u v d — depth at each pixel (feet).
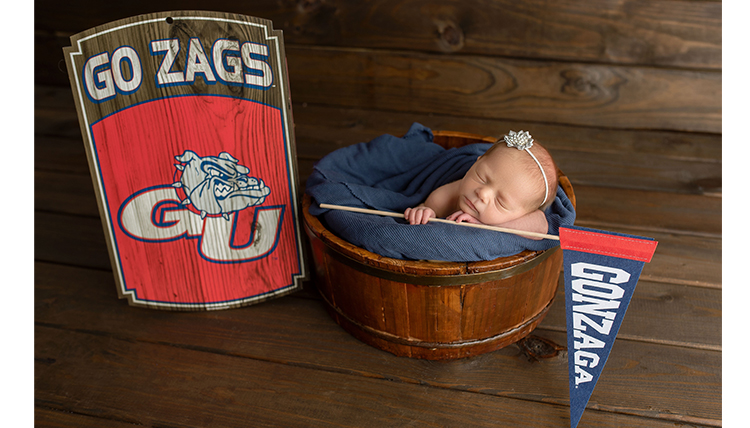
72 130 9.57
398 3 8.95
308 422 4.58
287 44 9.64
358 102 9.92
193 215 5.40
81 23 10.11
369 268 4.58
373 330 5.11
